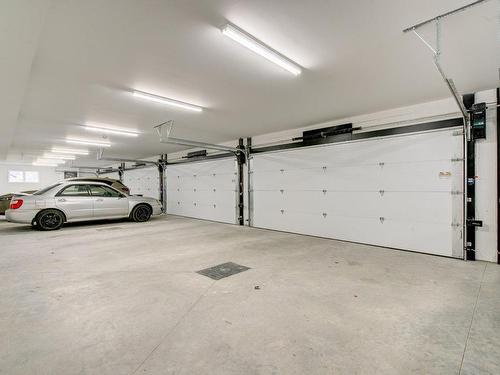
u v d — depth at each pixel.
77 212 7.09
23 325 2.13
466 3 2.08
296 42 2.66
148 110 4.92
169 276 3.31
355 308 2.45
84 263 3.86
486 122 3.93
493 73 3.39
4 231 6.56
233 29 2.36
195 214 9.61
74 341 1.91
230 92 4.03
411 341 1.92
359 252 4.56
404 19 2.29
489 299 2.63
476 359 1.72
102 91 3.94
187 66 3.16
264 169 7.26
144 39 2.58
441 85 3.79
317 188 6.04
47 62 3.03
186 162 10.09
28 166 16.22
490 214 3.92
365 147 5.25
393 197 4.88
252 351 1.81
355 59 3.02
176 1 2.04
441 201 4.34
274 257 4.21
